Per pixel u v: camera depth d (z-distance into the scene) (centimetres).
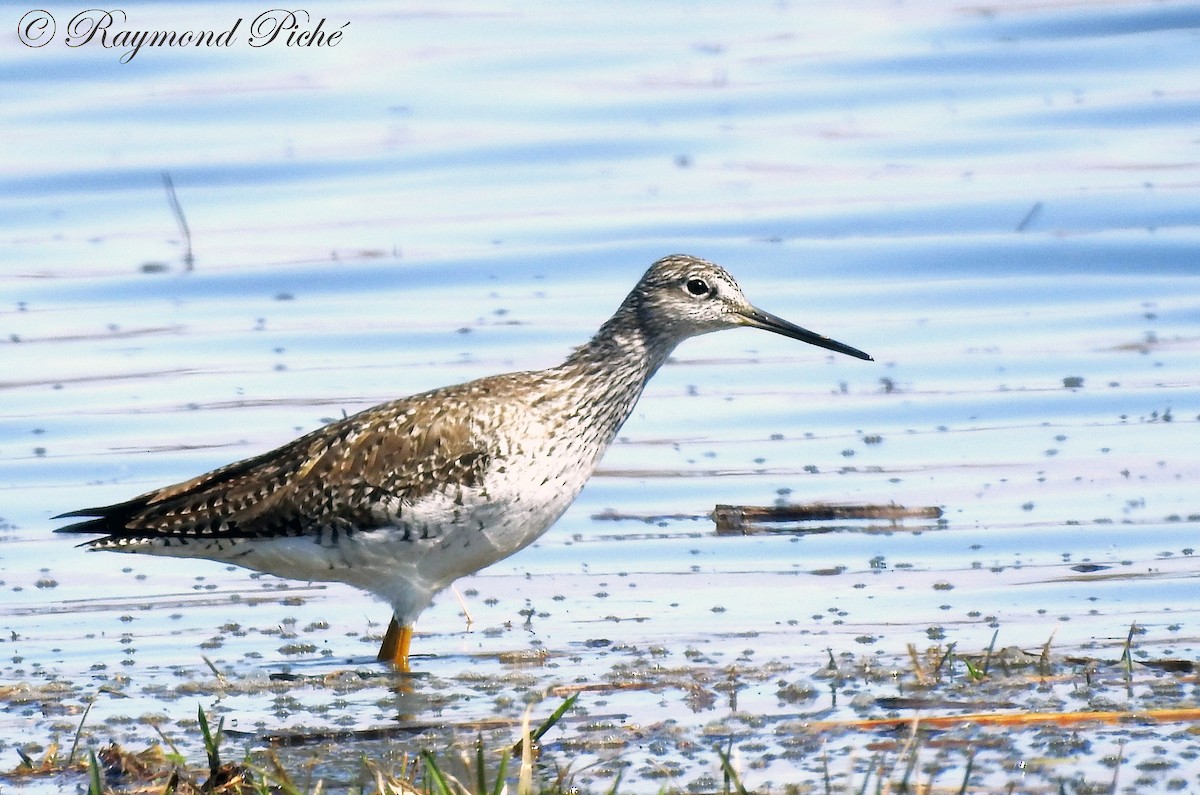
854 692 1070
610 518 1463
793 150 2259
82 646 1206
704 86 2403
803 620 1222
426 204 2156
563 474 1212
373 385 1716
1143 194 2081
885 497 1462
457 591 1259
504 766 863
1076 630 1179
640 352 1258
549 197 2164
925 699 1042
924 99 2372
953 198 2109
